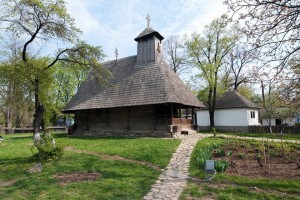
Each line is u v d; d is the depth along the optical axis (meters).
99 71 18.05
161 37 26.00
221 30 32.19
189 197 7.29
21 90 16.72
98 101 25.00
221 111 37.03
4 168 11.26
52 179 9.12
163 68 23.64
